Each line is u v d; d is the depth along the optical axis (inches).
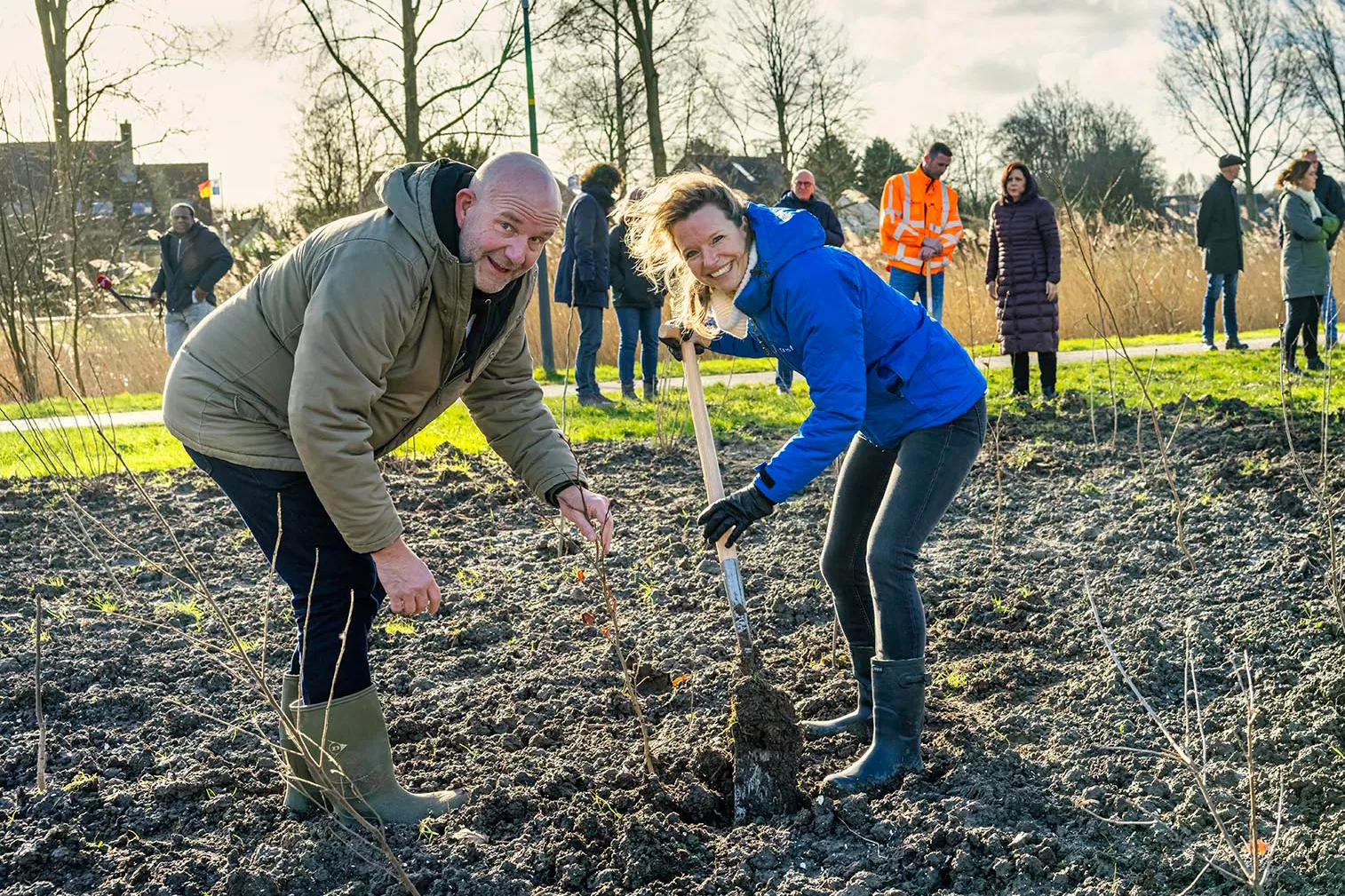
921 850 118.3
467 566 216.7
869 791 129.8
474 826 124.7
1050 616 180.1
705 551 217.3
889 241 414.6
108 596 199.2
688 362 136.0
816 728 145.7
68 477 253.6
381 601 129.4
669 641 177.3
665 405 374.6
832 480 269.1
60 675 164.9
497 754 142.9
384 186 110.7
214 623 186.4
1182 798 125.7
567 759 140.3
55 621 186.9
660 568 212.4
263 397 115.0
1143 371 423.8
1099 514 229.5
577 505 133.1
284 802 130.0
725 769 132.8
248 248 684.1
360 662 124.2
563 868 116.2
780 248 120.2
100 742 146.9
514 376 133.3
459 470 283.7
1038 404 351.3
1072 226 175.5
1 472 291.1
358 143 997.8
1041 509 237.5
